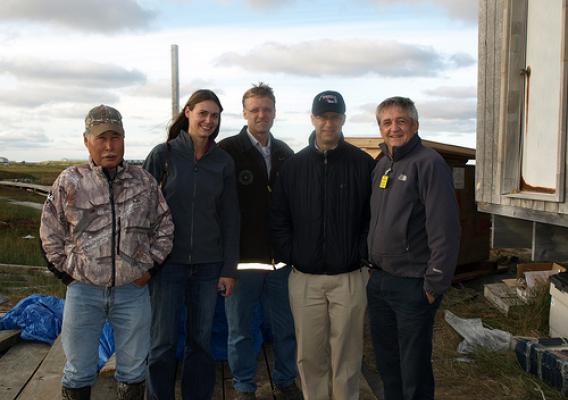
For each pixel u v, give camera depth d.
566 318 4.70
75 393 2.81
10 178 67.69
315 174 3.23
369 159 3.31
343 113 3.19
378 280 3.11
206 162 3.21
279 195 3.35
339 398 3.32
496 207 5.75
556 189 4.63
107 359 4.13
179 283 3.19
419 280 2.94
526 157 5.36
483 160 6.01
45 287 7.76
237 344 3.54
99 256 2.71
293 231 3.34
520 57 5.39
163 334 3.18
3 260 10.40
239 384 3.57
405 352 3.01
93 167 2.75
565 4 4.48
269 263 3.54
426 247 2.93
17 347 4.65
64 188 2.73
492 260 7.98
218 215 3.29
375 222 3.09
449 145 6.98
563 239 5.29
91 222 2.72
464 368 4.32
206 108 3.12
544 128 5.04
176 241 3.15
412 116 2.99
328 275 3.25
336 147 3.23
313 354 3.36
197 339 3.27
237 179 3.53
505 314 5.66
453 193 2.86
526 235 5.79
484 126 5.99
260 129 3.52
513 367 4.23
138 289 2.89
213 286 3.27
